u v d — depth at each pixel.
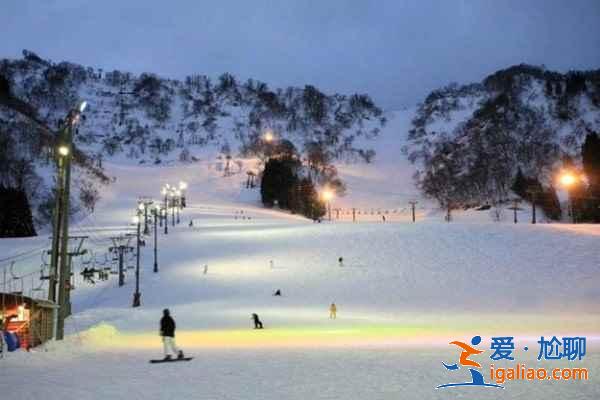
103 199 160.25
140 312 42.19
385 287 56.81
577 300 49.06
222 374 18.31
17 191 115.00
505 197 193.25
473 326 33.31
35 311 26.09
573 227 84.81
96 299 52.59
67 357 22.00
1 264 69.44
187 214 131.38
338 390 15.83
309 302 49.53
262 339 27.42
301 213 176.38
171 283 59.22
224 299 51.00
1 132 156.50
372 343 25.50
